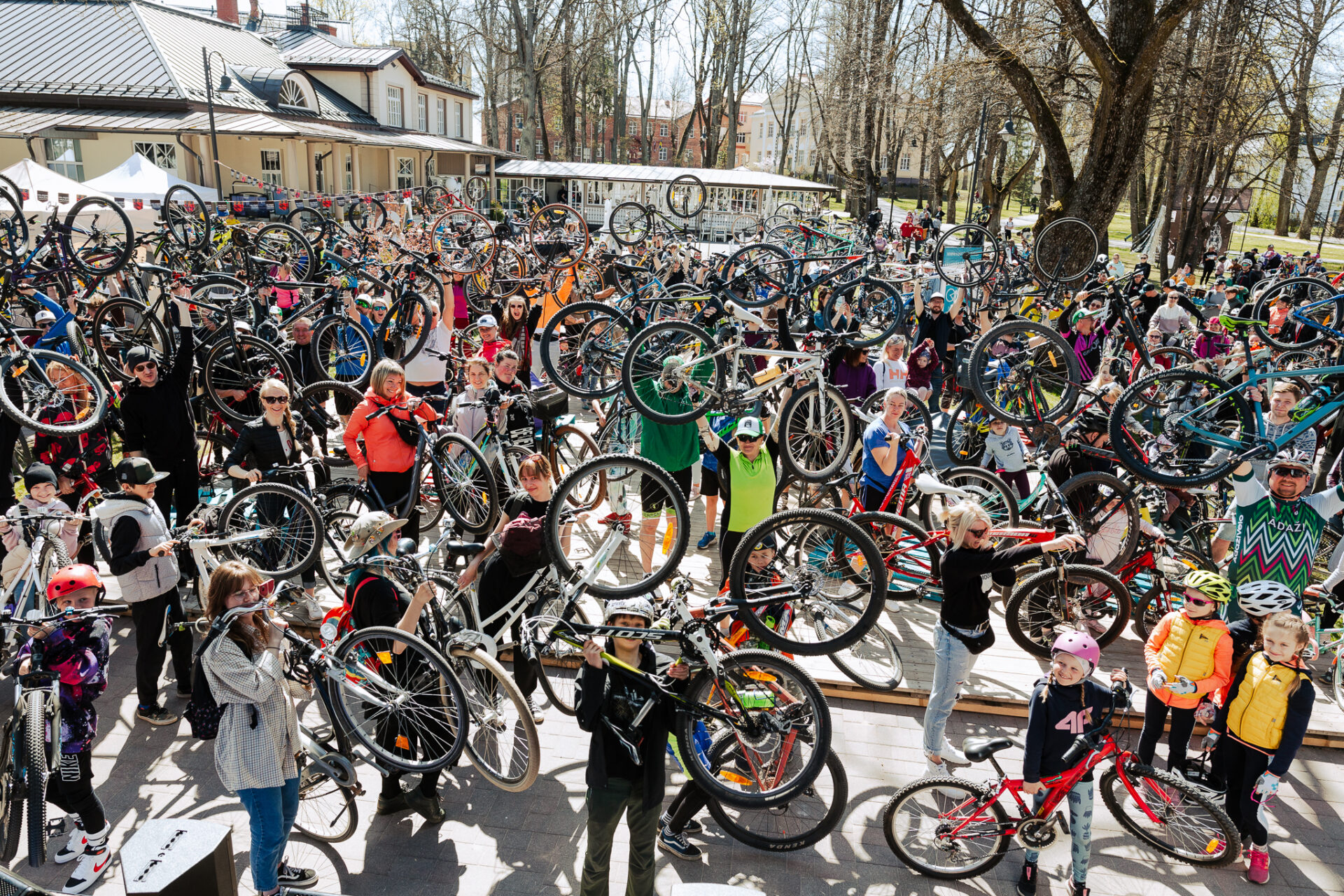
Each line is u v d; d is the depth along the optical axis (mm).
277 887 3893
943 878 4320
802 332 9203
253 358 8078
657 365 6844
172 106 24078
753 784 4340
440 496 6691
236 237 13867
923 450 7477
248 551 6125
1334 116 34031
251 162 26672
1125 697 4098
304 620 6125
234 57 30844
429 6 53375
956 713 5648
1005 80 20156
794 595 4691
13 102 24172
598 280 12898
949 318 10594
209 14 37344
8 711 5238
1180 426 6207
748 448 5828
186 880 2717
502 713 4828
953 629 4699
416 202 28812
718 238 32125
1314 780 5109
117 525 5023
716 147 54531
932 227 18984
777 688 4320
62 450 6668
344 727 4488
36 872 4160
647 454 6945
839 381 8164
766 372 7094
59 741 4004
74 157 24453
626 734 3740
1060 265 12766
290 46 36062
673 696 3861
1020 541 5488
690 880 4270
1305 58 25203
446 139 39250
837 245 17578
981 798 4188
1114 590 5648
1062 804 4777
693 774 4188
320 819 4535
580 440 9273
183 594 6367
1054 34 19422
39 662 4094
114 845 4355
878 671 5828
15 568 5512
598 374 8555
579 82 56938
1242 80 22500
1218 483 7660
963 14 17438
